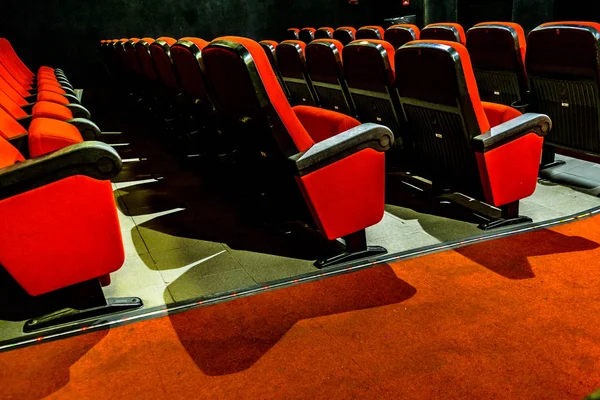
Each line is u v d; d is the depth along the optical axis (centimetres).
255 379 157
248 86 184
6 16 757
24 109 336
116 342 180
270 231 272
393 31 440
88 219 179
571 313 178
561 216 262
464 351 162
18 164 165
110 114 734
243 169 289
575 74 266
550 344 162
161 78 371
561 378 147
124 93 761
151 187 363
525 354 159
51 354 175
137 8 828
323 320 185
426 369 155
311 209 214
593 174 324
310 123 247
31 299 212
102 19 812
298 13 930
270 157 219
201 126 326
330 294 203
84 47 812
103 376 163
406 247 239
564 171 333
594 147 284
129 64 538
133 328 188
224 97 215
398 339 171
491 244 236
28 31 775
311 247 250
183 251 252
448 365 156
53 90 370
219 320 190
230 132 259
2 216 166
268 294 206
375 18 973
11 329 192
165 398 151
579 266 210
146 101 564
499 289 197
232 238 265
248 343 175
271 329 182
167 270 232
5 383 162
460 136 235
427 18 854
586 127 282
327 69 334
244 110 205
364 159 210
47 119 222
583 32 250
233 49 178
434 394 145
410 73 239
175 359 169
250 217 291
